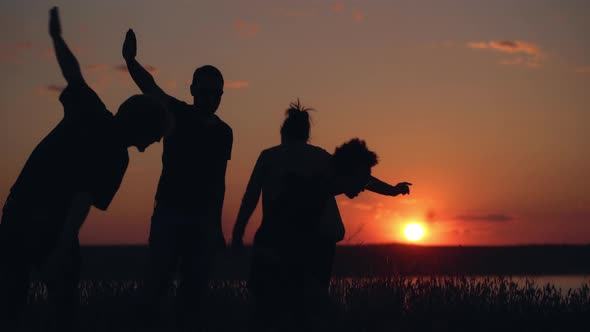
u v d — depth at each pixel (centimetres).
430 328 741
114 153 486
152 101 493
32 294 750
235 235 610
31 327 582
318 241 590
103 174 484
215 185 645
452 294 816
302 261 579
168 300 782
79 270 525
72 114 497
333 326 595
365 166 578
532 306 800
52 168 488
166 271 635
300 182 581
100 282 842
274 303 585
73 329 533
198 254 644
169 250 632
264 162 606
